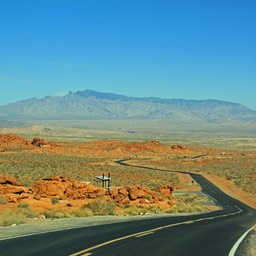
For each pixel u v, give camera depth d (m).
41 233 36.59
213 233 42.78
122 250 29.94
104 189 85.38
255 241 38.31
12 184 73.69
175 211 76.69
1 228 39.28
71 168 174.00
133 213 65.44
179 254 29.41
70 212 56.56
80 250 29.19
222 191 137.25
